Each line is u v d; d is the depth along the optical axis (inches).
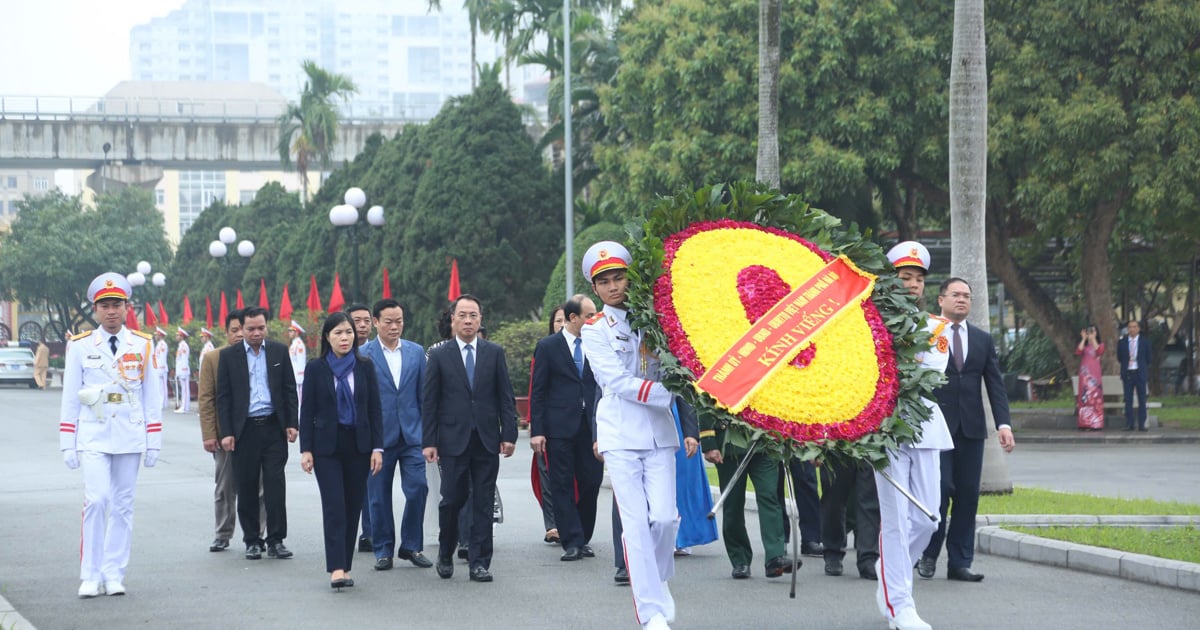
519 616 336.5
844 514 394.6
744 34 1089.4
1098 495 565.0
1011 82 976.9
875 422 292.5
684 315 297.3
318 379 380.5
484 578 389.4
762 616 332.5
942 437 351.3
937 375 301.7
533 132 1945.1
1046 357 1386.6
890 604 309.9
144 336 386.6
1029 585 368.2
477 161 1545.3
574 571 407.5
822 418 290.2
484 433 394.0
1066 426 1026.1
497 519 502.0
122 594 372.8
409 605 353.1
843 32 1032.2
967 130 568.1
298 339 1167.0
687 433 341.1
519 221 1556.3
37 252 2773.1
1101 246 1069.1
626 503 299.3
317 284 1806.1
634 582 295.6
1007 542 420.5
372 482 420.8
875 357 300.5
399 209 1628.9
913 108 1044.5
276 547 441.4
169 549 461.7
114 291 380.5
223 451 454.9
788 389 291.9
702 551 443.5
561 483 431.5
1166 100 943.7
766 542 388.2
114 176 2652.6
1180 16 936.3
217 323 2319.1
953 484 375.9
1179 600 344.8
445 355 399.2
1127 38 942.4
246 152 2728.8
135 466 380.5
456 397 396.2
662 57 1120.8
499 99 1582.2
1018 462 776.3
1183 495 595.2
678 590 370.3
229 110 5506.9
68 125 2603.3
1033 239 1153.4
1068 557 396.2
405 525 426.9
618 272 305.3
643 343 301.6
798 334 297.0
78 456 378.9
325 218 1843.0
